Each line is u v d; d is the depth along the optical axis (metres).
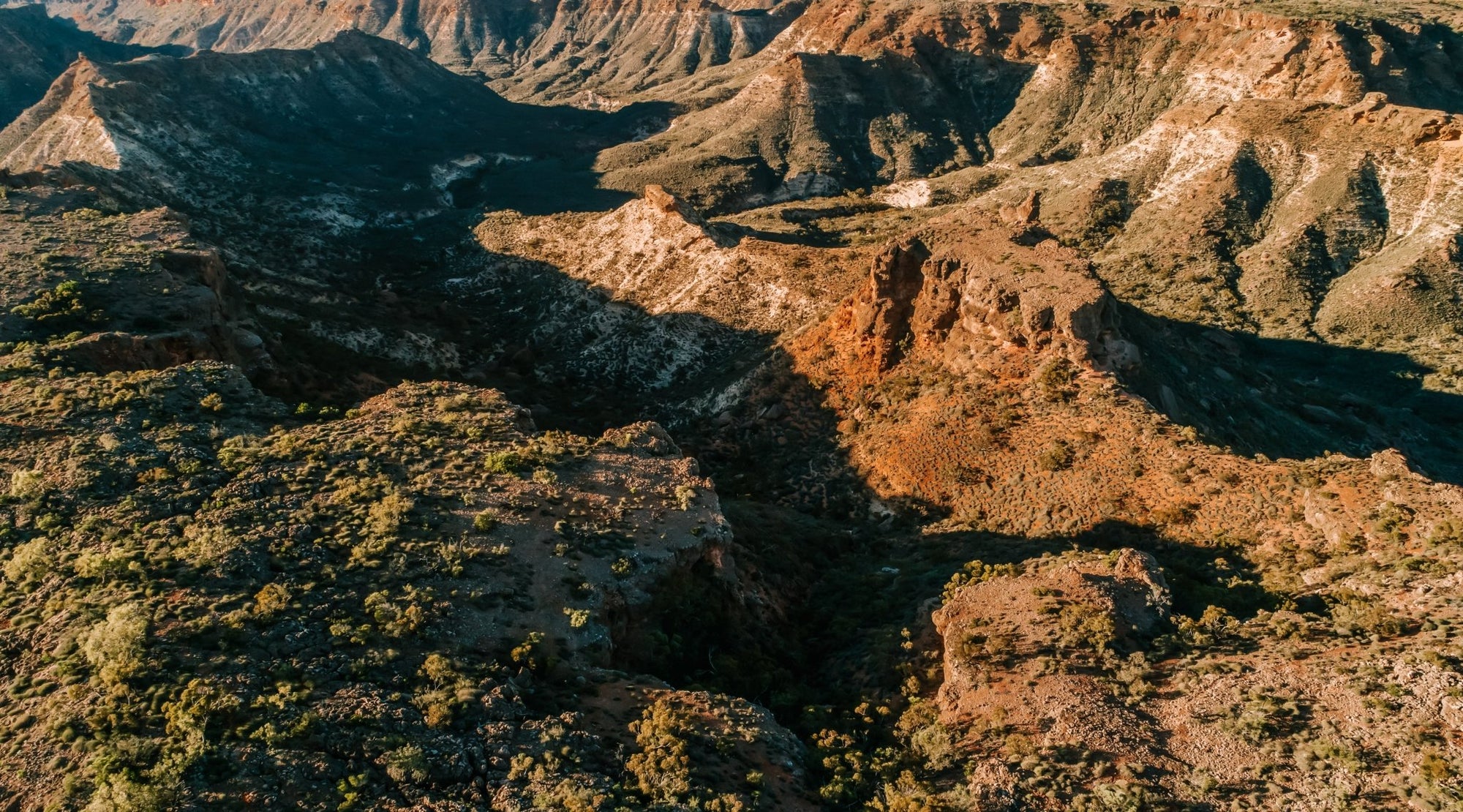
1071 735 34.53
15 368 54.28
